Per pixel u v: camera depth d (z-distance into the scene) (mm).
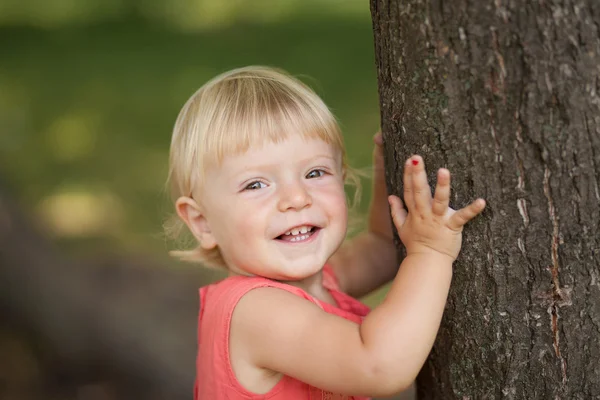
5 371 5094
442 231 2033
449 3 1873
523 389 2113
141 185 8617
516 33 1820
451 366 2236
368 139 8812
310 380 2131
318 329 2119
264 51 13609
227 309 2307
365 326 2043
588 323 2012
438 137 1987
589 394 2068
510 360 2096
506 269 2021
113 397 4820
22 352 5223
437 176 2012
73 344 5055
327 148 2430
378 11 2080
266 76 2518
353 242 2877
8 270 5336
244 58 13367
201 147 2422
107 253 6805
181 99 11586
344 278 2824
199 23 16453
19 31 16562
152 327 5105
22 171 9211
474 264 2057
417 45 1948
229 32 15391
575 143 1859
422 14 1917
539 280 2004
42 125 10812
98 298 5305
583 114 1837
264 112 2355
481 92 1896
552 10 1790
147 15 17266
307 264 2342
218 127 2377
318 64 12312
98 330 5047
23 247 5504
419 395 2463
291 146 2346
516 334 2066
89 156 9602
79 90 12312
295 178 2348
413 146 2057
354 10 16109
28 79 13023
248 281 2344
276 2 17219
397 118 2080
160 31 16062
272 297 2254
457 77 1907
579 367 2051
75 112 11305
